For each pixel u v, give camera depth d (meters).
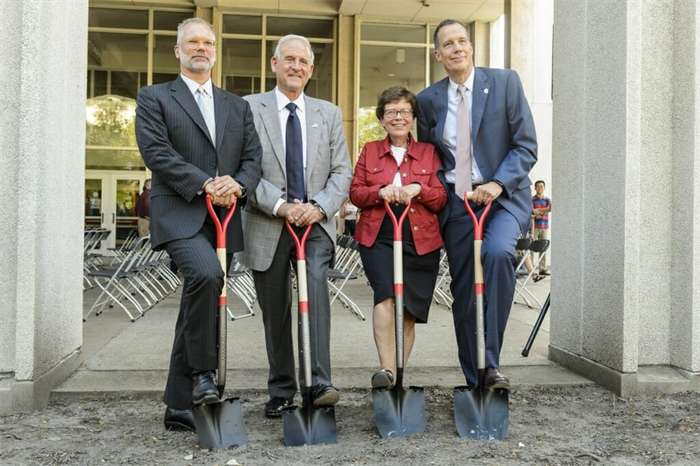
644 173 3.62
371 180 3.13
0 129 3.15
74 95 3.64
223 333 2.63
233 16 14.04
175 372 2.79
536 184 10.24
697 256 3.47
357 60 14.05
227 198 2.62
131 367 3.83
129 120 14.35
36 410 3.09
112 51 14.16
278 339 2.99
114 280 6.19
